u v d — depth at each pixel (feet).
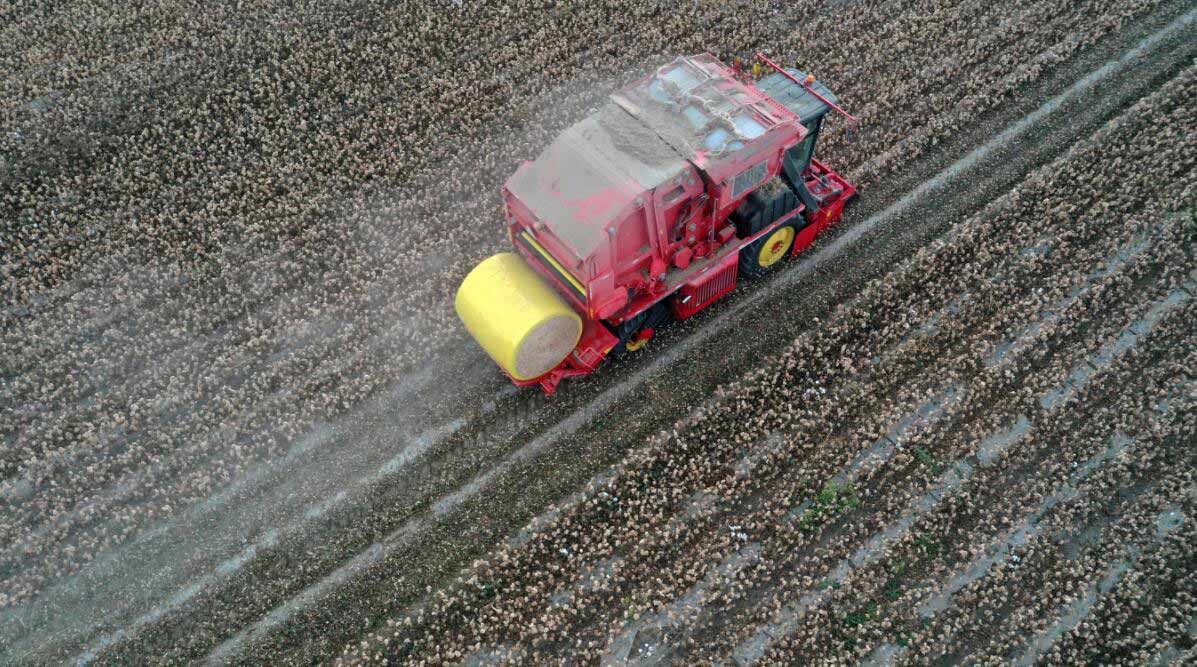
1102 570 54.90
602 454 62.49
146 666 54.49
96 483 62.28
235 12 95.91
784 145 60.23
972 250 71.31
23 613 56.59
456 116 85.25
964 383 64.18
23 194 79.82
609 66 88.79
